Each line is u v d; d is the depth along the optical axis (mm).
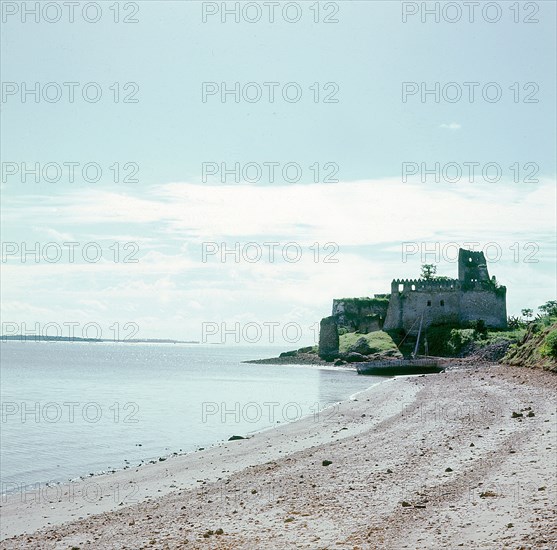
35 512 29859
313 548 19547
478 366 130000
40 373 183500
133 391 115250
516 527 19688
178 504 28188
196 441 54719
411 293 188000
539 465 27859
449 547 18594
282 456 39719
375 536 20203
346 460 34406
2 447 51938
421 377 107062
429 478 27734
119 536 23438
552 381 64750
